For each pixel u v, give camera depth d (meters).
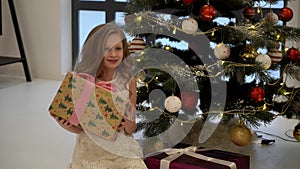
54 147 3.19
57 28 5.38
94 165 2.17
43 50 5.48
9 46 5.54
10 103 4.32
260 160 2.99
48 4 5.36
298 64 2.89
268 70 2.88
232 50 2.78
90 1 5.50
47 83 5.27
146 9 2.88
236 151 3.02
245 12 2.84
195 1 2.84
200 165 2.26
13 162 2.89
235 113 2.75
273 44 2.67
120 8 5.39
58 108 2.13
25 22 5.48
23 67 5.45
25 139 3.33
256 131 3.61
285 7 2.96
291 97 2.89
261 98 2.66
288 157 3.06
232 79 2.84
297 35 2.85
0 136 3.38
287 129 3.68
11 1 5.25
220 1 2.85
